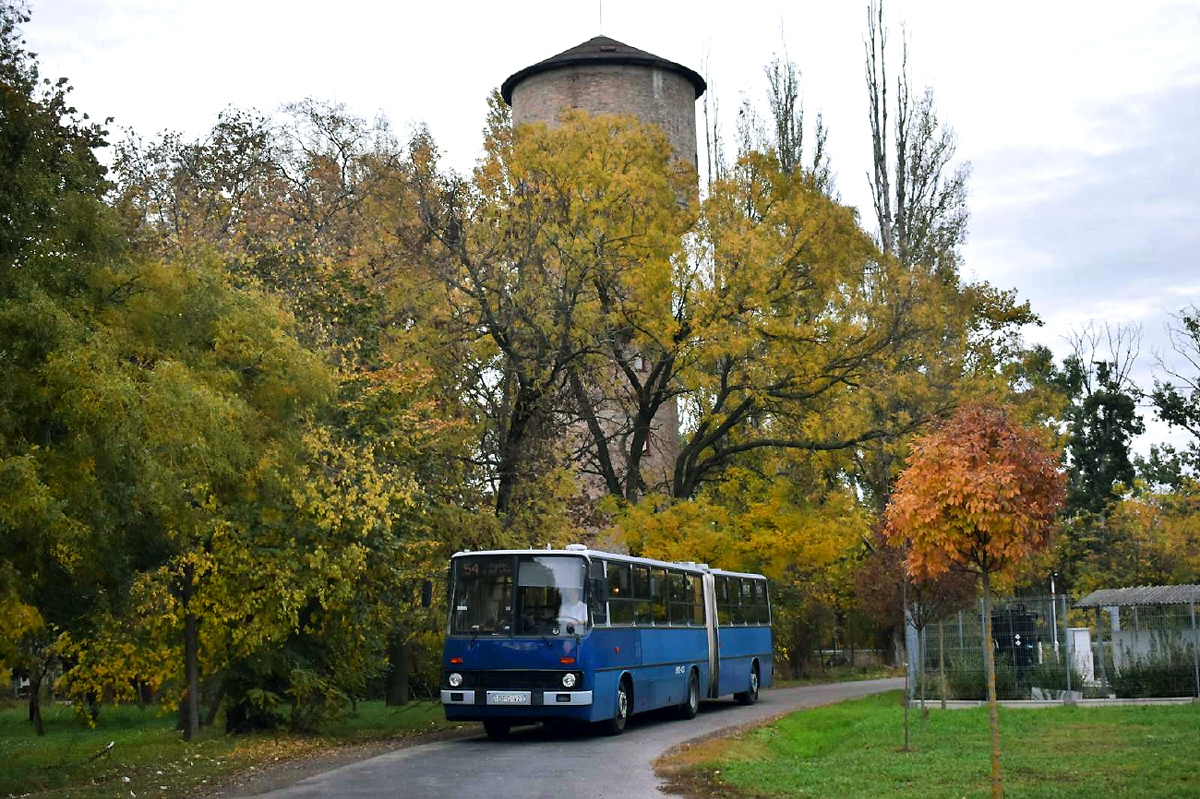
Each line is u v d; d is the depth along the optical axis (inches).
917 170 2097.7
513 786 651.5
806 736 919.0
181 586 1008.9
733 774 676.1
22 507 592.1
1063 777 641.6
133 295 711.1
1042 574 2139.5
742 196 1482.5
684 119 2098.9
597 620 956.0
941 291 1537.9
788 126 2135.8
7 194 644.1
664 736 962.1
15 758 941.2
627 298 1466.5
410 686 1674.5
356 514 1000.9
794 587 2004.2
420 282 1354.6
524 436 1373.0
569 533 1364.4
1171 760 677.3
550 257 1401.3
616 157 1456.7
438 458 1249.4
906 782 641.6
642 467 1800.0
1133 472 2755.9
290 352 815.7
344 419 1093.1
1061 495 550.3
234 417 745.0
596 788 641.6
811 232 1423.5
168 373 661.3
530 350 1362.0
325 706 1073.5
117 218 741.9
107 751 904.9
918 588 1050.1
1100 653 1198.3
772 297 1412.4
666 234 1405.0
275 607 985.5
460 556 970.1
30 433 647.8
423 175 1390.3
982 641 1220.5
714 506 1448.1
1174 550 2105.1
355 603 1074.7
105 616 920.3
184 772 784.3
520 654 932.6
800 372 1434.5
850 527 1427.2
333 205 1759.4
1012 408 1573.6
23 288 633.0
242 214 1560.0
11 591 691.4
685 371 1460.4
